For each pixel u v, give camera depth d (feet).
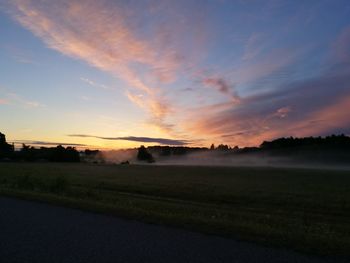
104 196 67.05
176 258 19.99
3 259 20.11
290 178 154.51
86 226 27.53
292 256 20.04
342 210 70.33
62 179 68.49
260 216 50.72
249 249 21.33
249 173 192.24
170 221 28.17
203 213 49.37
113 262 19.53
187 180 134.92
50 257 20.36
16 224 28.43
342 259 19.57
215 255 20.35
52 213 32.89
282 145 639.35
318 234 26.23
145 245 22.35
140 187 102.37
